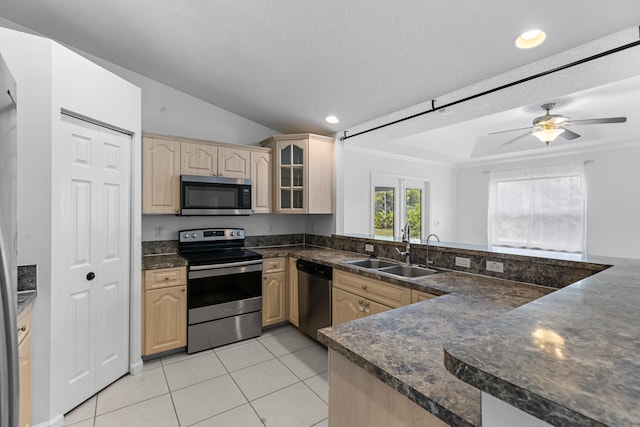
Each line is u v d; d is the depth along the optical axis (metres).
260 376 2.28
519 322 0.69
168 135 2.85
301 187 3.38
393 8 1.63
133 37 2.36
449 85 2.25
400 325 1.17
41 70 1.66
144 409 1.89
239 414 1.86
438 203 5.78
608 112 3.35
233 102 3.24
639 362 0.49
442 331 1.11
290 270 3.24
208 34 2.17
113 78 2.08
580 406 0.39
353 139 3.67
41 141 1.66
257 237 3.69
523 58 1.85
